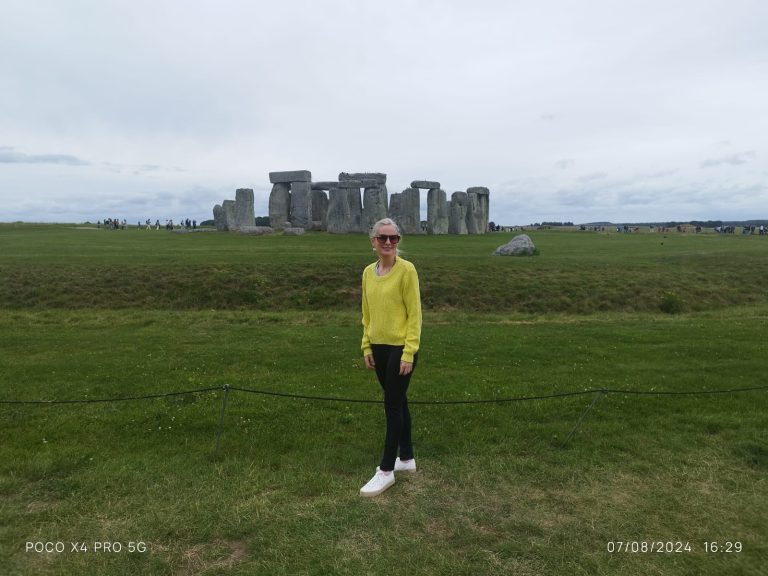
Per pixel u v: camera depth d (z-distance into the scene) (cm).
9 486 640
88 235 4209
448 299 2361
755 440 786
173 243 3500
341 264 2598
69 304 2175
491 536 553
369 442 789
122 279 2342
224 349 1455
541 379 1148
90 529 561
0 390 1058
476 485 657
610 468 703
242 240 3731
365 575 491
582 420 875
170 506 603
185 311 2122
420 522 577
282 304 2280
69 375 1177
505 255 3127
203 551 527
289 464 712
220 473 683
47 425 848
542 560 516
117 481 660
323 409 934
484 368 1259
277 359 1348
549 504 616
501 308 2320
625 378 1152
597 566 506
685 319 2012
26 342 1532
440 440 793
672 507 609
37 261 2580
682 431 829
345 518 581
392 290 648
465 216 5469
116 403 970
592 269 2741
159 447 769
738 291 2573
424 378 1163
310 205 4869
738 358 1337
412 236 4584
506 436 809
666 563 512
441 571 498
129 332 1698
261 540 541
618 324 1878
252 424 862
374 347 668
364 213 4562
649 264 2891
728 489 650
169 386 1095
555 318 2091
